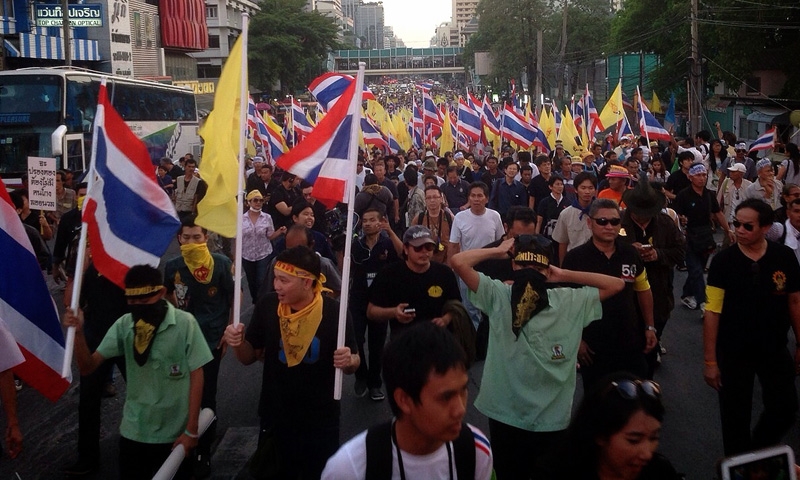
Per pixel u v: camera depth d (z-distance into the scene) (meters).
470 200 8.53
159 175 20.20
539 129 22.28
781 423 5.33
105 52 46.56
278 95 71.31
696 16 31.22
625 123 24.11
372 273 7.54
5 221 5.10
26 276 5.16
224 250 11.14
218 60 78.69
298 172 5.43
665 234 6.86
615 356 5.51
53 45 38.91
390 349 2.66
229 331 4.72
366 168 17.22
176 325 4.78
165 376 4.78
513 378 4.55
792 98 32.62
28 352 5.13
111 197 5.23
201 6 64.06
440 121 27.69
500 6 65.94
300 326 4.55
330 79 8.17
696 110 31.38
